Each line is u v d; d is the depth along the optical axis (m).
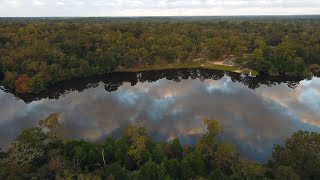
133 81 141.75
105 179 53.47
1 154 63.81
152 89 127.44
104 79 145.88
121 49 165.38
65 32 184.12
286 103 106.75
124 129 87.75
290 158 55.91
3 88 130.75
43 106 108.69
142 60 163.75
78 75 145.50
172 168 55.47
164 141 79.56
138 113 99.62
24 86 121.50
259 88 126.00
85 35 175.25
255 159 70.38
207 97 114.75
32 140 61.56
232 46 183.00
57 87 133.62
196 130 85.62
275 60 151.50
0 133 86.88
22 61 137.25
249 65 153.88
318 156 53.81
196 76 149.00
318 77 142.50
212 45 176.62
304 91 120.44
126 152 62.38
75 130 87.62
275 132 83.75
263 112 98.19
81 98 117.25
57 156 58.81
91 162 60.94
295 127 86.75
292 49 158.25
